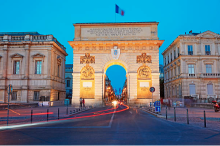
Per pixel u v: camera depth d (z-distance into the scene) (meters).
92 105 43.50
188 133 12.41
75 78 44.72
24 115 24.20
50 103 50.03
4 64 51.72
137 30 45.34
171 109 35.44
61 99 61.94
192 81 52.38
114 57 44.66
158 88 43.69
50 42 51.66
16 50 52.47
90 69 44.88
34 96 51.47
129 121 18.45
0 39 53.12
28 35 52.53
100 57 44.97
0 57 52.19
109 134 12.02
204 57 53.00
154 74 44.06
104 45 45.09
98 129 13.91
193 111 30.09
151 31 45.25
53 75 54.28
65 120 19.97
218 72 52.78
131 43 44.53
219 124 16.67
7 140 10.58
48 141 10.23
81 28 45.84
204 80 52.59
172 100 46.28
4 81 51.16
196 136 11.45
